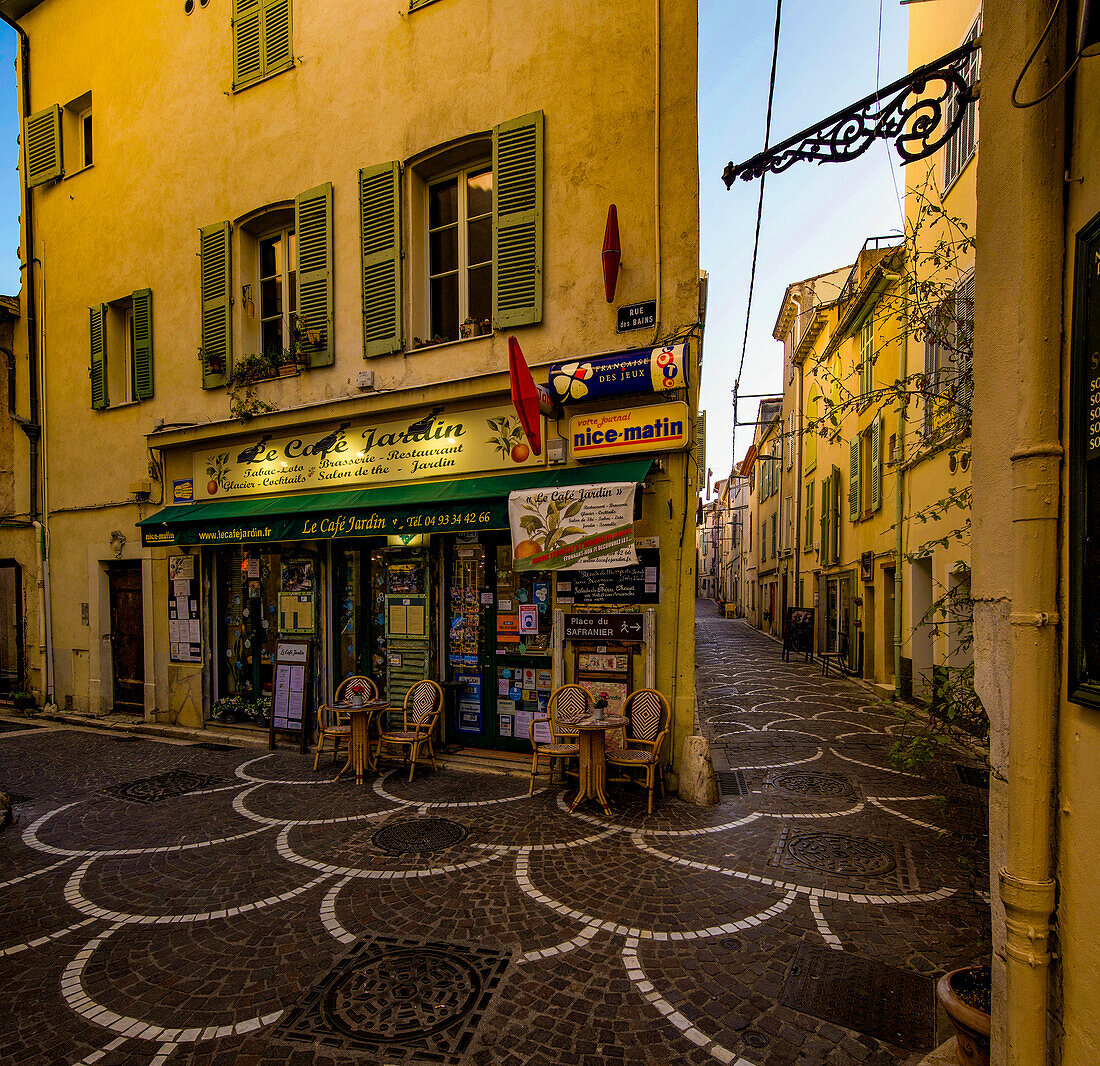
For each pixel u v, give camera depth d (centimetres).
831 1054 260
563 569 557
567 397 598
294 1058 260
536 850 458
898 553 1026
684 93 581
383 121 729
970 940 340
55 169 1012
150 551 911
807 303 1861
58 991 308
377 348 723
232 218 844
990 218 222
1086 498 178
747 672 1472
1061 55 195
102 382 963
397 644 726
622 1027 276
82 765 718
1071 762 187
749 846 464
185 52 884
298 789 610
